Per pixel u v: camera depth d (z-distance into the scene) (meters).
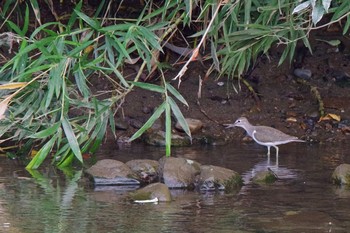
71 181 13.11
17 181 13.03
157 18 15.20
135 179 13.09
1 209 11.41
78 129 13.65
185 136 16.20
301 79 18.39
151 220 10.94
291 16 13.21
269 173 13.30
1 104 12.80
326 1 10.47
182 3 13.80
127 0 18.38
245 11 13.23
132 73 17.44
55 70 12.83
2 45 15.15
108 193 12.45
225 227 10.65
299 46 19.08
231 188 12.80
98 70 13.98
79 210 11.41
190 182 12.98
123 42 13.14
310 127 16.95
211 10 14.16
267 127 15.30
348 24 13.49
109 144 15.95
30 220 10.90
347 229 10.62
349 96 17.97
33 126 13.77
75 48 12.91
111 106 14.27
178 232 10.42
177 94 13.21
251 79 18.38
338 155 15.17
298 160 14.76
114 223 10.79
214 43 13.97
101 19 15.95
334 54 19.08
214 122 16.98
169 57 17.95
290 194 12.35
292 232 10.48
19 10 17.22
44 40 12.93
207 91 17.88
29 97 13.56
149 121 13.16
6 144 15.18
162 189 12.14
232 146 16.05
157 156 14.81
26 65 13.77
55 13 17.23
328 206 11.69
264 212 11.38
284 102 17.77
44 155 13.70
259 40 14.01
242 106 17.58
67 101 13.19
